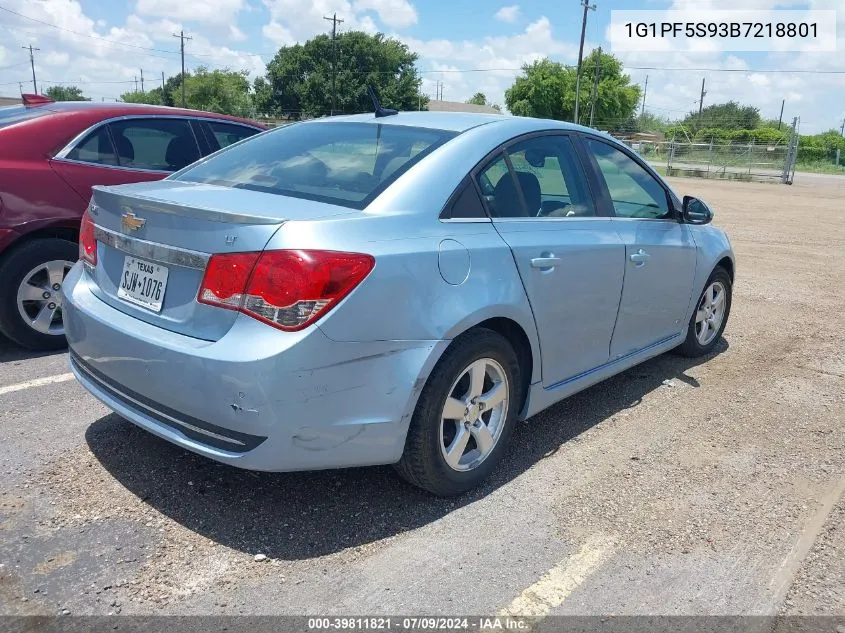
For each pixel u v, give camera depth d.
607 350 4.10
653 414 4.32
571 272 3.58
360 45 73.25
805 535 3.06
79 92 81.19
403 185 3.03
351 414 2.70
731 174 38.41
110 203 3.13
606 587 2.66
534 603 2.55
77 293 3.28
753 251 10.98
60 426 3.77
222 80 77.56
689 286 4.85
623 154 4.38
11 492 3.11
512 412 3.39
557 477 3.48
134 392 2.89
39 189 4.81
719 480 3.52
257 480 3.29
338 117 4.00
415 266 2.81
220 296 2.63
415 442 2.94
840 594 2.68
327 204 2.93
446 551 2.83
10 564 2.63
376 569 2.70
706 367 5.26
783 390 4.82
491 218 3.28
